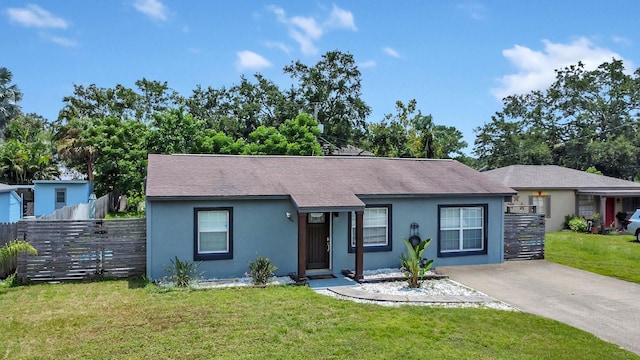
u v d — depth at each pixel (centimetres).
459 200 1572
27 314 966
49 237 1273
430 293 1199
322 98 4325
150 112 4706
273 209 1375
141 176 3131
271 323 905
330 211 1298
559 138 4994
